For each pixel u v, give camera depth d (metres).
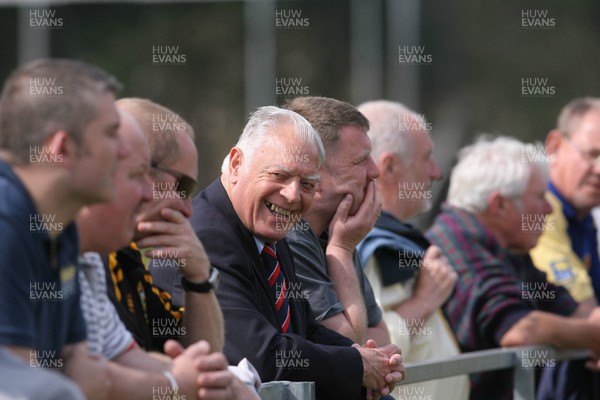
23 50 46.41
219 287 10.37
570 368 17.59
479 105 65.31
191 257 9.41
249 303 10.41
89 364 7.83
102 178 7.45
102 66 63.66
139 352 8.61
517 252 16.69
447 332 14.67
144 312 9.48
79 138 7.32
